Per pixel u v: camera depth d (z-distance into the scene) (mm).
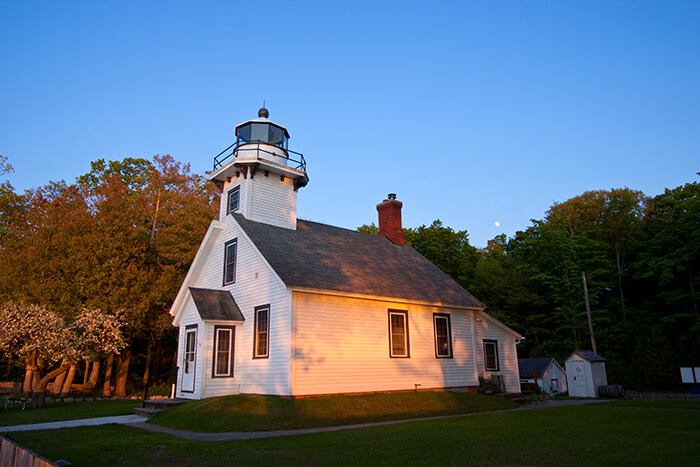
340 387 17688
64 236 26141
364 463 8078
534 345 43281
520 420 14281
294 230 22672
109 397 26547
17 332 20062
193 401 16734
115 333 23234
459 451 9062
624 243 45188
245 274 19672
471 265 49344
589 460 8055
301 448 9805
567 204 49875
